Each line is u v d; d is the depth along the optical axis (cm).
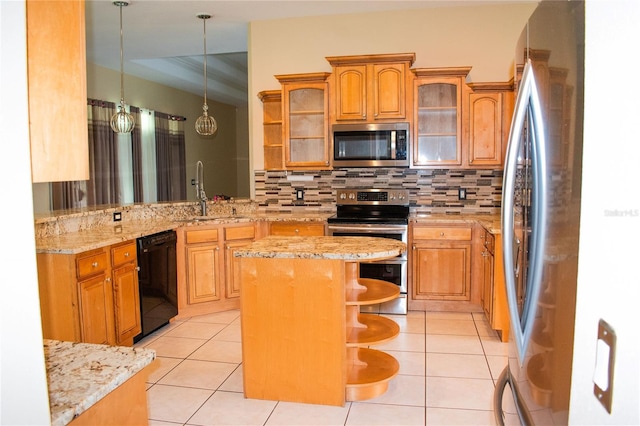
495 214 465
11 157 72
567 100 85
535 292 109
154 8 439
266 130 504
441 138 451
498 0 444
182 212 462
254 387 269
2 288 72
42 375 78
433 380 291
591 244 71
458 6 462
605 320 66
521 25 455
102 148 625
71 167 102
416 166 447
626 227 60
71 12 101
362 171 490
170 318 401
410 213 473
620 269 61
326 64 490
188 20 478
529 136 115
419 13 468
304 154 471
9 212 72
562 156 88
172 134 784
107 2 422
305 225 442
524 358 121
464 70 426
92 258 302
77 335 289
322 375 260
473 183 471
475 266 418
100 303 309
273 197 510
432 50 469
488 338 362
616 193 63
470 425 240
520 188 125
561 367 90
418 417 248
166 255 391
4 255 72
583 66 77
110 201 639
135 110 687
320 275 254
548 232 98
